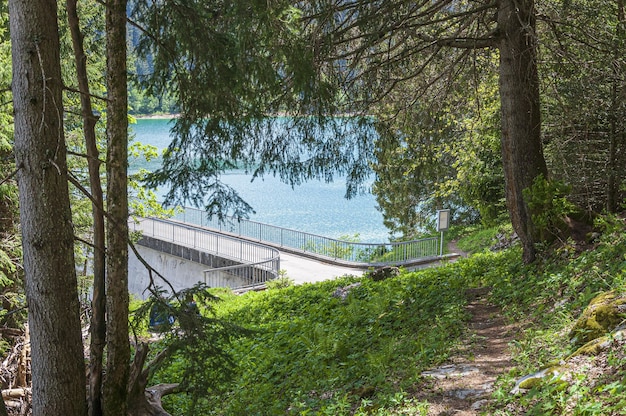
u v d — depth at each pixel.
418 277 16.28
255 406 9.02
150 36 7.74
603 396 5.07
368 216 56.19
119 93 7.27
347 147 12.98
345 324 12.38
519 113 12.82
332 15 11.38
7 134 15.42
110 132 7.31
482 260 16.81
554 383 5.58
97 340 7.65
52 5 6.80
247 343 13.09
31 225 6.85
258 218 55.00
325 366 9.48
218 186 9.29
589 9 13.08
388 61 13.05
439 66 16.08
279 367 10.63
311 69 9.20
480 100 21.75
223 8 8.73
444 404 6.46
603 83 14.02
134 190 23.00
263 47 8.63
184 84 8.34
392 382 7.60
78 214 18.11
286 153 12.01
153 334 16.12
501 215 30.44
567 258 11.16
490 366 7.38
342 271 28.89
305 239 33.12
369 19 11.52
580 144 15.52
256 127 10.40
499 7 12.77
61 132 6.89
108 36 7.22
